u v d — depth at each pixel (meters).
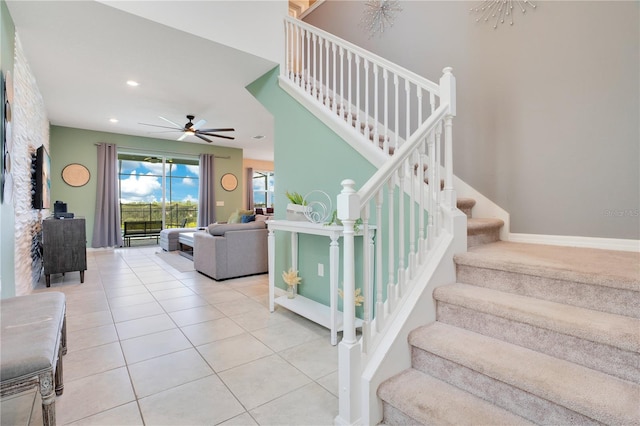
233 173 8.74
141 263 5.36
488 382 1.34
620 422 1.01
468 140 2.92
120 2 2.51
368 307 1.51
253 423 1.46
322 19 4.49
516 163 2.64
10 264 2.52
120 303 3.22
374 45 3.79
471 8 2.91
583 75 2.30
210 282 4.09
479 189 2.85
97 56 3.27
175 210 8.27
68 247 3.95
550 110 2.46
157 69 3.61
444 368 1.49
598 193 2.26
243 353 2.14
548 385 1.17
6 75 2.32
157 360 2.04
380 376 1.48
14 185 2.69
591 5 2.26
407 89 2.24
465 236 2.06
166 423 1.46
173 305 3.15
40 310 1.60
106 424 1.45
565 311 1.44
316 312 2.65
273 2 3.42
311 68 4.51
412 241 1.78
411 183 1.78
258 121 6.06
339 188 2.75
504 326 1.52
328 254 2.88
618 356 1.21
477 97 2.87
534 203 2.55
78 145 6.55
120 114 5.48
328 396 1.67
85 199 6.63
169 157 7.93
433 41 3.21
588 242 2.29
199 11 2.91
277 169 3.47
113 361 2.02
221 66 3.51
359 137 2.56
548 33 2.46
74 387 1.73
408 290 1.72
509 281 1.73
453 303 1.70
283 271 3.41
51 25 2.69
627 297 1.37
